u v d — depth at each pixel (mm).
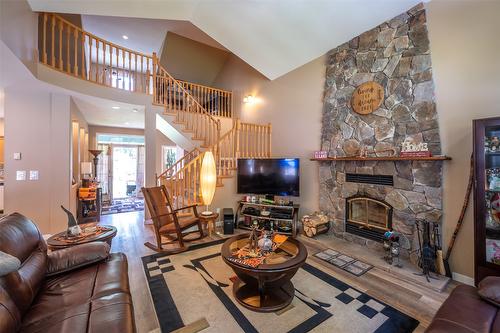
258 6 3482
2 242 1486
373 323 1901
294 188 4125
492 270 2094
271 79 5258
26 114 3783
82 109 5215
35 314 1380
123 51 4621
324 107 4062
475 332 1230
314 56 4234
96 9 3367
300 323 1900
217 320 1936
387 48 3180
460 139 2543
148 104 4930
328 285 2467
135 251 3367
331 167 3918
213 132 5879
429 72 2770
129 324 1313
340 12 3273
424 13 2820
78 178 5531
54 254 1936
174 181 4594
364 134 3430
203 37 5945
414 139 2889
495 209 2152
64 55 5129
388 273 2719
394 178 3084
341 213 3758
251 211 4395
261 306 2055
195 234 4141
